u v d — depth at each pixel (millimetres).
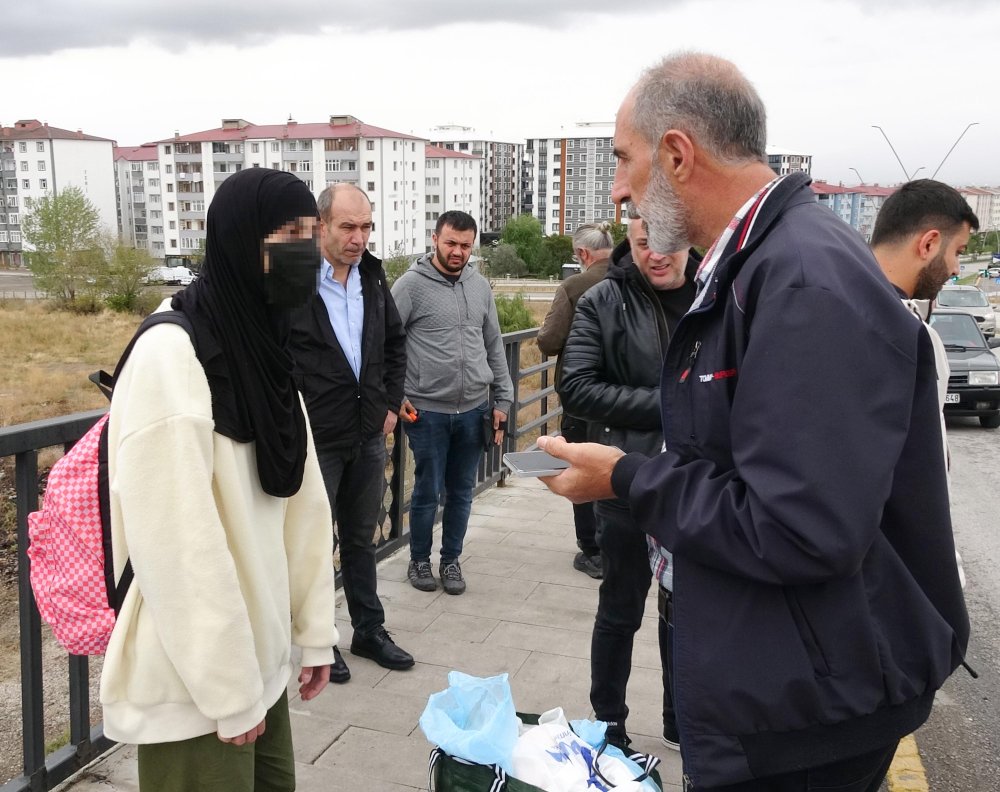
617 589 2734
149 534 1414
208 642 1439
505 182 132250
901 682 1362
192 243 99500
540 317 30219
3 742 3078
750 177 1426
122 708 1528
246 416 1545
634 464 1499
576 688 3338
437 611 4098
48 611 1537
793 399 1200
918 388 1356
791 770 1339
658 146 1457
